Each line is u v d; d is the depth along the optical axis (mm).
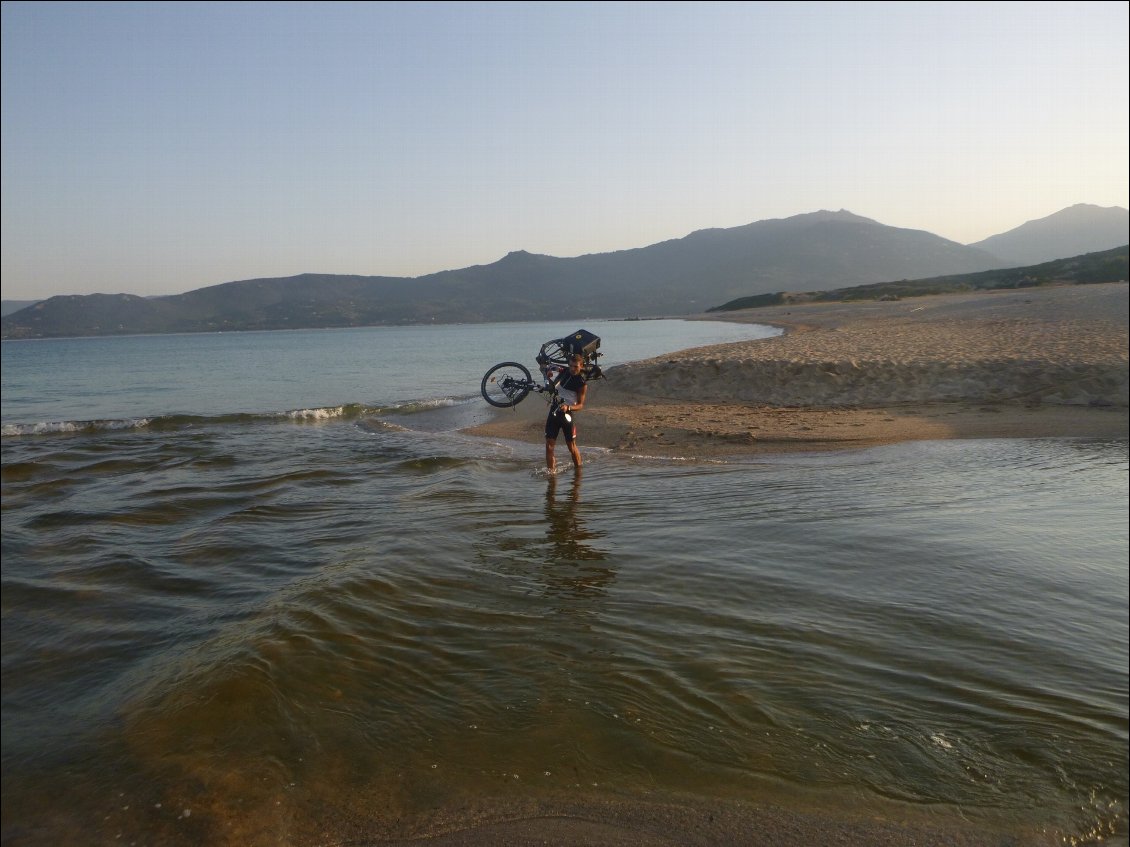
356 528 7078
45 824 2926
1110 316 26500
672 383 17266
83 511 8078
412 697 3754
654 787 3086
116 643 4672
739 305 147750
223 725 3484
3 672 4328
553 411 9836
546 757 3271
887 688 3867
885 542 6234
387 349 61781
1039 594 5098
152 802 3016
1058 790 3115
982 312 35781
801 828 2852
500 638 4430
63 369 47375
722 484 8789
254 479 9688
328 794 3039
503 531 6836
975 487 8266
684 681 3902
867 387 15711
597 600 5039
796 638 4426
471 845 2748
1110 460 9680
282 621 4562
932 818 2939
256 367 40812
